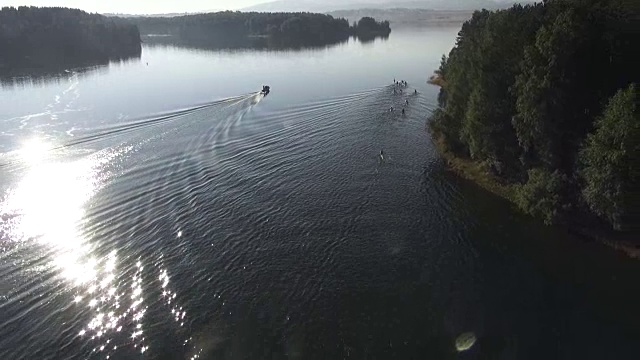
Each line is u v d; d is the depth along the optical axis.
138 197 61.56
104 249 49.62
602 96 50.53
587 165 50.53
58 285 43.66
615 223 47.91
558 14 53.25
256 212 58.28
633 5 50.66
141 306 41.22
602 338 38.38
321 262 48.28
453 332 39.00
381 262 48.44
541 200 54.97
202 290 43.50
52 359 35.41
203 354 36.22
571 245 51.09
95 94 123.00
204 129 90.94
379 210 59.22
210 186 65.50
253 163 74.38
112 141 83.44
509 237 52.97
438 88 130.25
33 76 152.12
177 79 147.12
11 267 46.06
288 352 36.72
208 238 52.19
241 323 39.62
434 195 63.19
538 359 36.34
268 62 188.00
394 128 92.38
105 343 37.03
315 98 118.06
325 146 82.31
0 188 63.34
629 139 43.47
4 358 35.34
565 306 42.09
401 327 39.50
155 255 48.78
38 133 87.44
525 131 56.12
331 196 62.97
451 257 49.41
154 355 35.97
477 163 70.62
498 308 41.84
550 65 50.94
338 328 39.31
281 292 43.56
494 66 62.66
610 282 45.09
